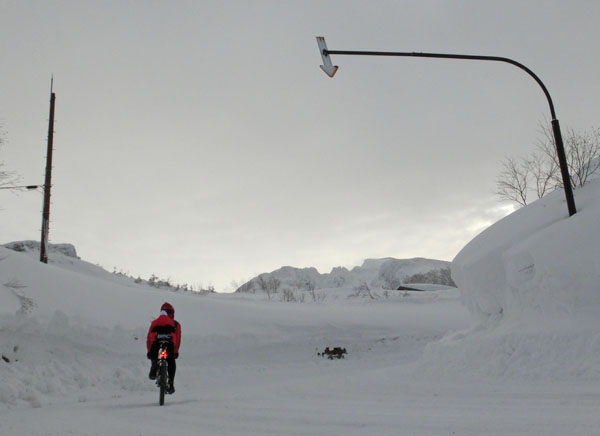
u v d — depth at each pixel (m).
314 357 16.61
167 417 6.67
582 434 4.45
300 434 5.12
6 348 11.87
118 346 13.97
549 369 8.16
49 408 8.45
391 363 15.73
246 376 13.73
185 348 15.52
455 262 12.73
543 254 9.65
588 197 11.01
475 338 10.03
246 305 20.23
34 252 31.56
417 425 5.30
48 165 22.41
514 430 4.77
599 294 8.86
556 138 10.78
